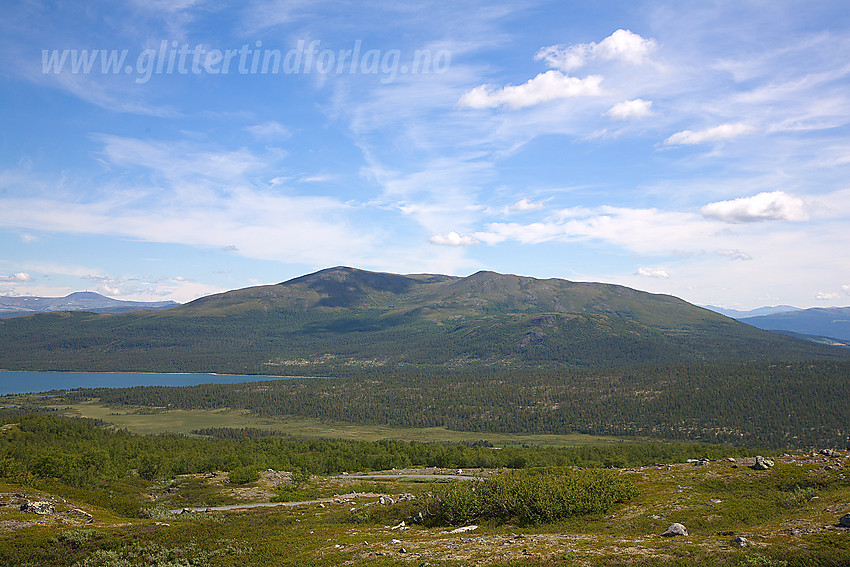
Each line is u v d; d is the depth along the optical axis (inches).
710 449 6456.7
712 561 1133.7
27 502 2119.8
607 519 1815.9
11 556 1521.9
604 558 1205.7
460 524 1911.9
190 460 5295.3
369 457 6456.7
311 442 7504.9
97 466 3949.3
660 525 1662.2
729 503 1866.4
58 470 3368.6
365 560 1365.7
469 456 6279.5
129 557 1518.2
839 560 1069.1
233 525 1942.7
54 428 6963.6
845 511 1533.0
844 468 2182.6
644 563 1156.5
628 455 6604.3
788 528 1391.5
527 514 1889.8
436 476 4975.4
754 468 2401.6
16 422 7140.8
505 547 1397.6
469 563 1250.0
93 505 2534.5
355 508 2420.0
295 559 1440.7
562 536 1537.9
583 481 2148.1
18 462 3095.5
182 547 1593.3
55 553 1565.0
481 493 2070.6
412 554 1391.5
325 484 3976.4
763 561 1090.7
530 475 2303.2
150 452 5871.1
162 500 3265.3
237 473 3902.6
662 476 2554.1
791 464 2401.6
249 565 1417.3
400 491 3518.7
